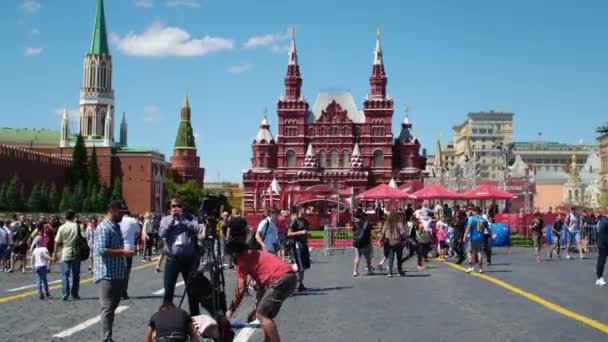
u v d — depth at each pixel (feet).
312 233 256.93
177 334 36.47
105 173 655.76
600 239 88.53
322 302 74.49
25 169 504.84
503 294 79.36
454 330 55.88
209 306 48.47
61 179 575.38
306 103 462.60
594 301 72.79
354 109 470.80
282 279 42.78
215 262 49.42
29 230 131.34
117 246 51.19
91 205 519.60
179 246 60.39
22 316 65.87
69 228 79.61
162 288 90.27
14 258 130.00
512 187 286.66
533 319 61.11
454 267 122.11
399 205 311.47
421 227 141.79
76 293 80.28
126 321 62.44
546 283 90.99
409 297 78.07
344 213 276.82
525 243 193.88
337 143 458.09
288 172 456.45
